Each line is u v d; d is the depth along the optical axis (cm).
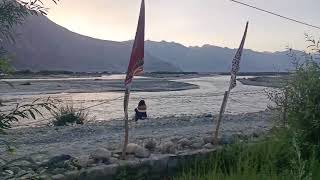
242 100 3095
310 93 512
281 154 468
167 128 1091
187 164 495
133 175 455
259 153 480
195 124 1199
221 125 1127
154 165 473
